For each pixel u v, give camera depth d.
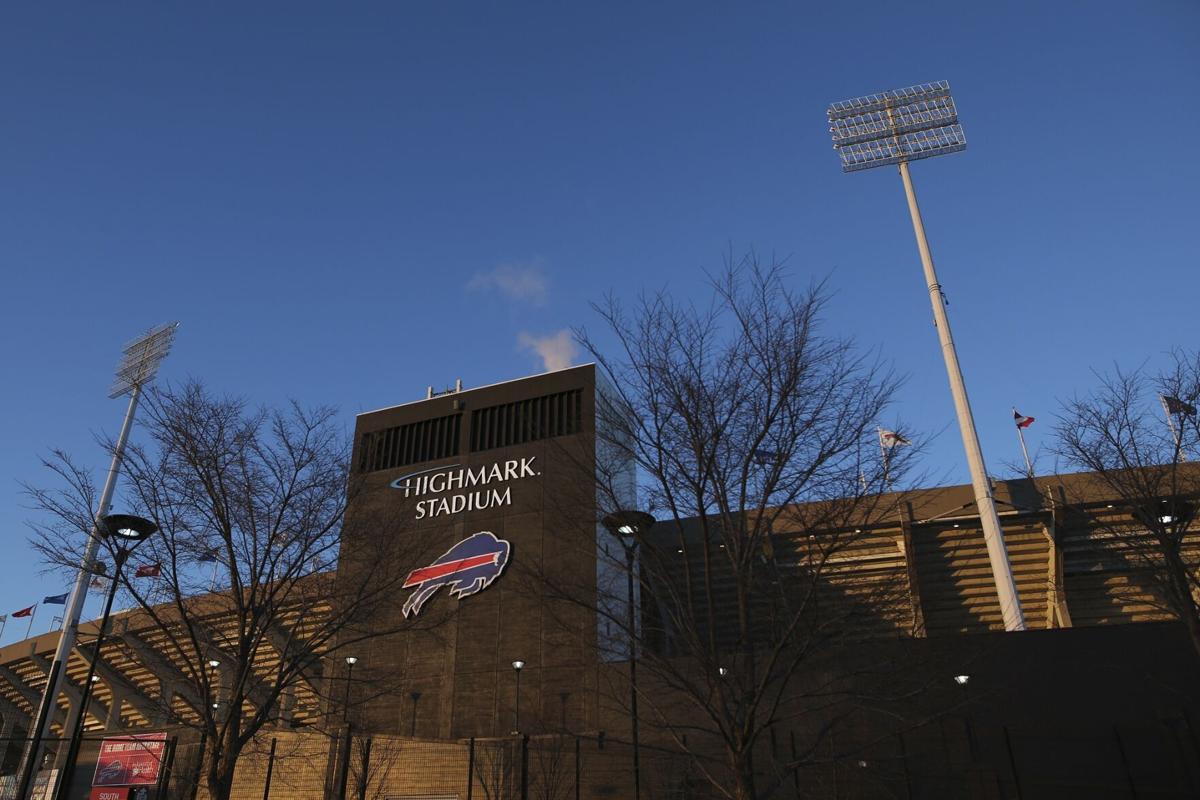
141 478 19.42
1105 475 20.83
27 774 25.28
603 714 26.95
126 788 28.45
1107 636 24.41
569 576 20.77
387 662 42.56
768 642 15.61
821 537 15.46
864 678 20.81
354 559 23.14
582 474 20.39
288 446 20.80
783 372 15.52
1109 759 22.44
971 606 44.53
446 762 29.06
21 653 68.44
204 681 18.70
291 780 30.25
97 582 21.33
